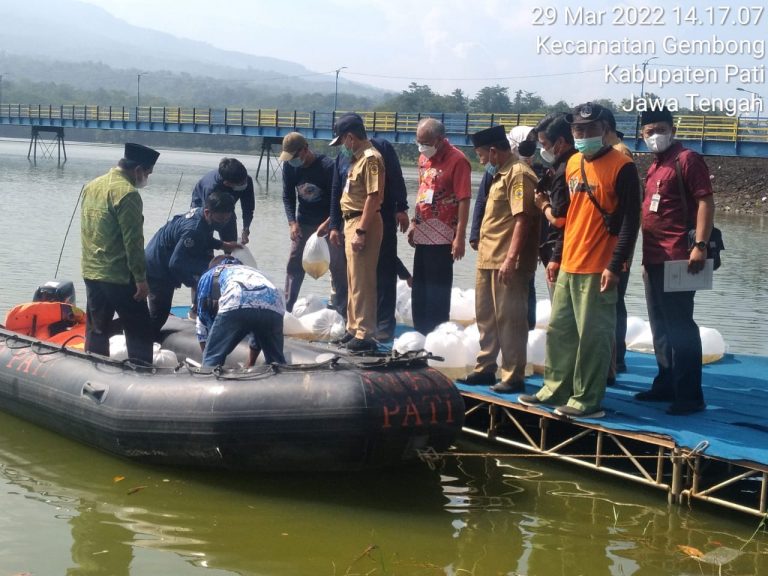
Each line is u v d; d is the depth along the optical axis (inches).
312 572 178.2
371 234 269.4
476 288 257.8
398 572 179.2
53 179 1513.3
